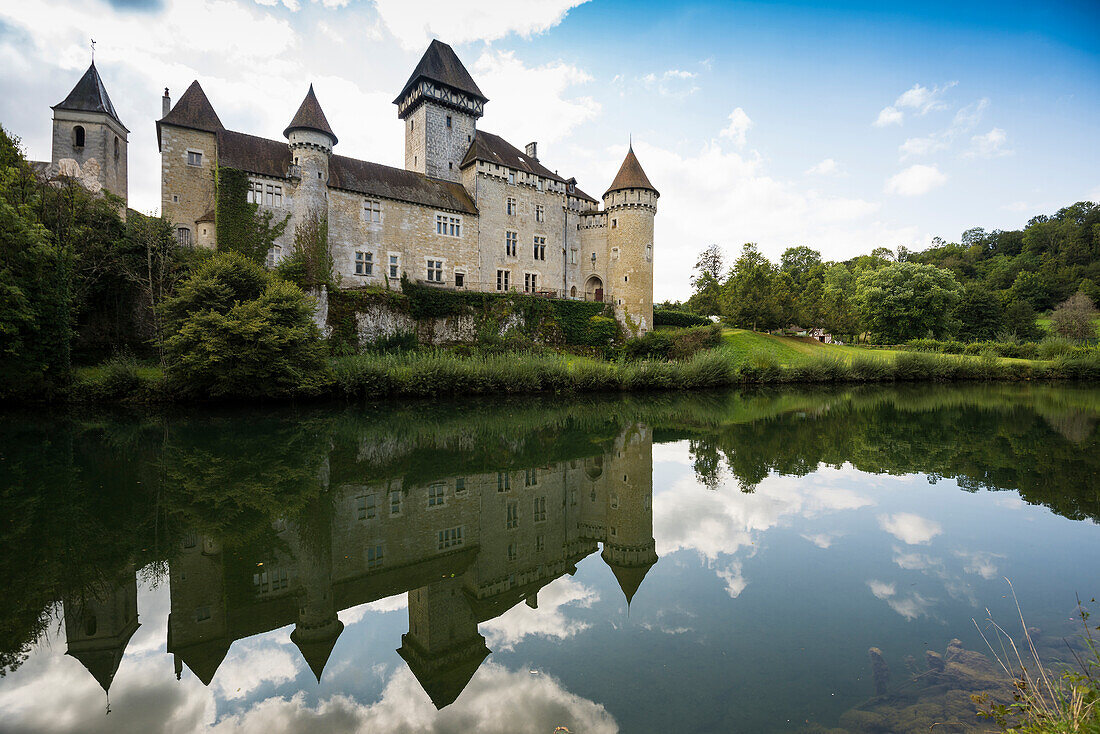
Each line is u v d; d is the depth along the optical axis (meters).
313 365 25.19
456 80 44.88
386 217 37.66
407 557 8.44
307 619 6.40
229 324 21.91
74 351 27.36
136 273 28.27
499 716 4.51
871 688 4.73
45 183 27.59
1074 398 31.19
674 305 80.62
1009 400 30.08
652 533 9.11
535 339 41.16
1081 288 73.94
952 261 91.50
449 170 44.53
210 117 34.78
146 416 21.06
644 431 19.47
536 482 12.65
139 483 11.59
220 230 30.95
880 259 91.56
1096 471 13.17
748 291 54.25
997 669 4.91
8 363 21.00
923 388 38.09
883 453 15.52
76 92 40.62
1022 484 12.02
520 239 45.59
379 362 27.66
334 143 35.44
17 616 6.38
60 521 9.31
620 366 34.72
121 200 35.53
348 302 32.06
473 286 42.22
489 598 7.04
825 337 63.25
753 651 5.42
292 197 33.31
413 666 5.41
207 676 5.22
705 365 35.72
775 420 22.31
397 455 15.00
